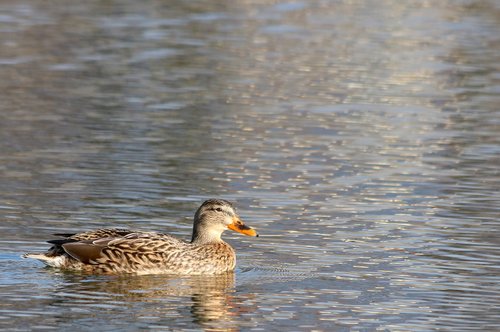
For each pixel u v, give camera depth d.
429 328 12.75
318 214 17.42
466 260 15.32
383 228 16.75
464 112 25.75
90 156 20.61
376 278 14.52
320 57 31.86
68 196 17.91
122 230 15.07
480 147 22.38
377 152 21.73
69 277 14.40
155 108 25.05
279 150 21.59
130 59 30.66
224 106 25.55
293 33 35.31
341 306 13.45
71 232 16.02
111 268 14.59
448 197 18.58
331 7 40.50
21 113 24.16
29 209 17.11
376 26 36.97
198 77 28.72
